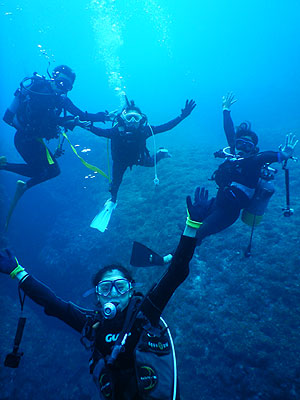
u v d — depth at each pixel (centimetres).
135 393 112
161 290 125
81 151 1325
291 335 519
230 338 554
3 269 142
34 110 326
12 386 710
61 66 337
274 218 770
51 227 1077
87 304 859
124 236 891
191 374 554
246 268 653
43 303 135
